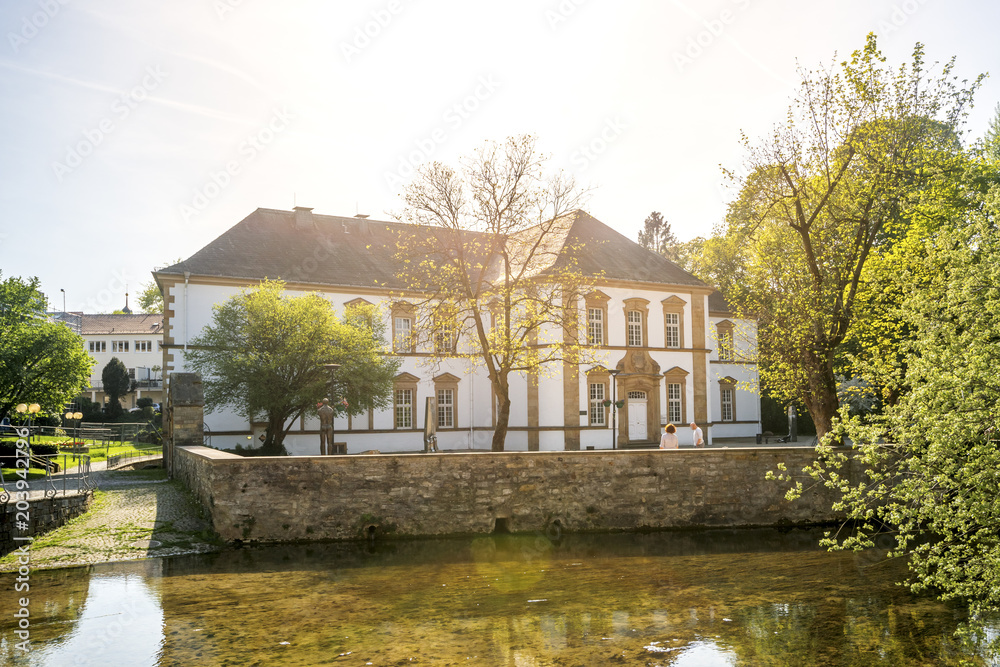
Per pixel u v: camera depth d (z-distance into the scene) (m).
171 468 27.95
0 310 39.38
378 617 12.44
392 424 39.94
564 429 38.03
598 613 12.72
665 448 23.33
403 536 19.53
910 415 11.47
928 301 12.35
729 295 29.53
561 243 40.22
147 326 80.81
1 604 13.01
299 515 18.84
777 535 20.62
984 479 10.21
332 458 19.16
